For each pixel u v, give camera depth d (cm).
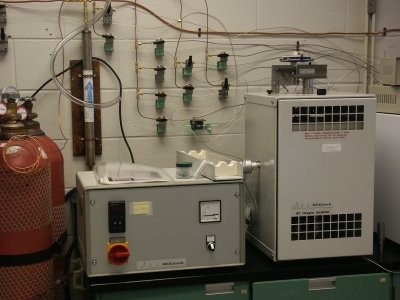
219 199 179
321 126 180
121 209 171
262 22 253
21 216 179
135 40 239
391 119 202
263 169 191
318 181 182
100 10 230
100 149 241
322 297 187
